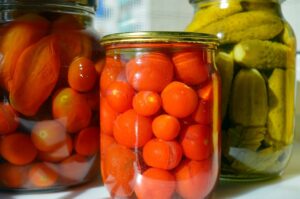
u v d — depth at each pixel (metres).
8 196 0.34
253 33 0.35
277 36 0.36
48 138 0.33
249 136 0.36
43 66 0.32
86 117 0.34
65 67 0.33
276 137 0.36
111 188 0.32
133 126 0.29
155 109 0.29
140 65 0.29
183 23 0.59
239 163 0.36
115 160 0.30
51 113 0.33
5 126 0.33
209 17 0.37
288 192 0.36
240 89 0.35
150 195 0.30
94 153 0.36
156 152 0.29
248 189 0.36
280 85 0.36
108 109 0.31
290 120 0.38
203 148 0.30
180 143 0.29
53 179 0.34
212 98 0.31
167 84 0.29
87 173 0.37
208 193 0.31
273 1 0.37
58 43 0.33
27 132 0.33
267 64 0.35
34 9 0.34
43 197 0.34
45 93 0.32
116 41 0.30
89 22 0.37
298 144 0.56
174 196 0.30
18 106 0.32
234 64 0.35
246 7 0.36
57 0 0.34
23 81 0.32
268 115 0.36
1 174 0.34
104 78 0.32
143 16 0.57
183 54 0.29
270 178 0.39
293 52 0.38
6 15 0.34
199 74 0.30
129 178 0.30
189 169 0.30
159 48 0.29
